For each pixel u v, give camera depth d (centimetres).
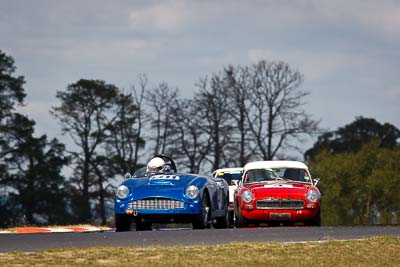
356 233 6166
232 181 8612
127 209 7400
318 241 5406
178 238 5753
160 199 7375
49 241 5528
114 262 4459
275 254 4806
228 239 5700
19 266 4284
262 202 7888
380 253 4928
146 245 5281
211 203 7738
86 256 4619
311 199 7875
